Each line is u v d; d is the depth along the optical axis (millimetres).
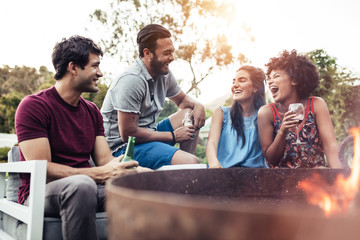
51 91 1487
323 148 1811
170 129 2447
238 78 2074
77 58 1475
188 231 384
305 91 1831
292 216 354
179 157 1929
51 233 1175
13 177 1532
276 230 354
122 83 2080
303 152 1747
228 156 2010
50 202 1189
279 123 1843
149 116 2275
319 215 352
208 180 809
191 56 10328
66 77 1497
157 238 405
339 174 853
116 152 2113
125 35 10648
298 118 1655
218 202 780
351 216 351
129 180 607
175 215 392
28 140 1349
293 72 1812
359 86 7664
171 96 2512
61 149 1458
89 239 1119
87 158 1567
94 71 1530
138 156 2020
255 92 2094
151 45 2154
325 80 7566
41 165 1162
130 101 2057
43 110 1405
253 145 2014
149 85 2213
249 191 833
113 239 479
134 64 2207
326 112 1792
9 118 14922
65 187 1133
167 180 732
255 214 360
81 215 1111
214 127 2090
